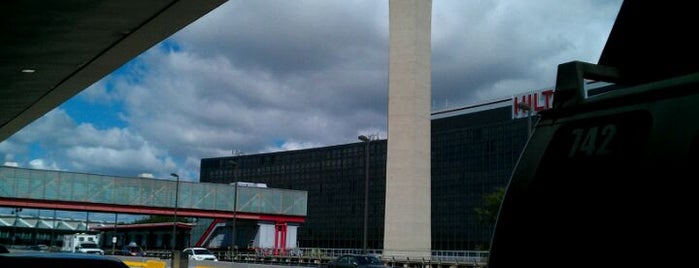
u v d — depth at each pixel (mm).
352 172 160625
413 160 47969
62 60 16781
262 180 181625
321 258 67688
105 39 15125
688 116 2199
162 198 80062
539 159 2754
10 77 18328
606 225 2383
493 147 126375
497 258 2799
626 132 2414
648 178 2262
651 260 2209
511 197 2818
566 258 2506
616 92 2543
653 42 2771
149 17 13625
